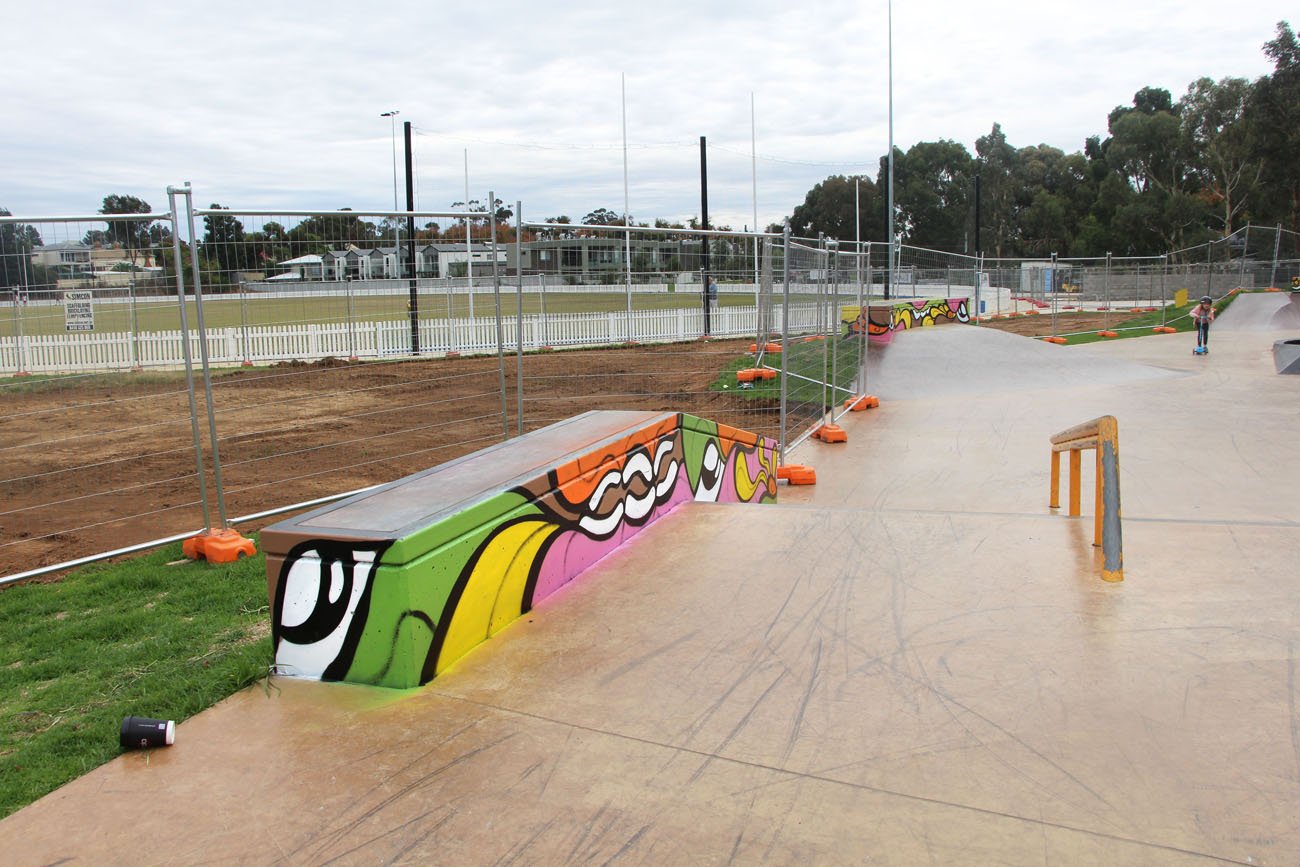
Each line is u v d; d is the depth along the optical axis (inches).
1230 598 173.8
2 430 497.4
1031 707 133.5
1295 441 436.1
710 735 128.1
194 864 103.3
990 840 103.1
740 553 209.3
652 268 467.8
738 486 311.9
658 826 107.4
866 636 160.4
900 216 3732.8
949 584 185.6
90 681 169.5
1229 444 434.0
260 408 569.6
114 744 136.9
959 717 131.3
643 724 131.7
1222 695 135.4
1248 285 1737.2
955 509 332.8
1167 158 3132.4
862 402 584.7
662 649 157.2
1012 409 568.4
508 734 130.0
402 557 142.7
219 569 244.7
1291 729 125.3
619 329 598.5
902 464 416.2
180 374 452.8
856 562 201.0
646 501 233.1
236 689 148.6
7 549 281.7
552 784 117.0
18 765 133.5
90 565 255.8
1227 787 112.1
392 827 108.9
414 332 461.4
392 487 175.6
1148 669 144.6
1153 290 1774.1
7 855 106.7
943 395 640.4
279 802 115.2
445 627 152.4
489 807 112.2
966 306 1331.2
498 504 167.2
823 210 3750.0
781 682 143.8
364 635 146.7
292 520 155.9
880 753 122.2
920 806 110.0
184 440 470.0
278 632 152.9
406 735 130.6
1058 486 312.7
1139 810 108.0
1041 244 3604.8
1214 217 2989.7
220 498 260.7
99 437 480.1
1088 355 749.9
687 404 559.8
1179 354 880.3
